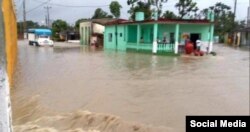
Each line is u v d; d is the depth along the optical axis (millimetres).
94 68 16891
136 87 11289
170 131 6305
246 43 49281
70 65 18094
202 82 13047
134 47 33188
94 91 10148
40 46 41594
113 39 39000
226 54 32125
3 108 1941
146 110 8031
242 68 19109
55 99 8602
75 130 5418
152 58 24844
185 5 52000
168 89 11125
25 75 12844
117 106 8328
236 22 65000
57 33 67500
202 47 31516
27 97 8430
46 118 6195
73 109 7660
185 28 31219
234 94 10648
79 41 56906
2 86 1924
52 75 13320
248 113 8133
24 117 6352
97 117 6395
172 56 27422
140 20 32906
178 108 8375
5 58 1928
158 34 30984
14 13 11977
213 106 8750
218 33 72688
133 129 6141
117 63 20156
